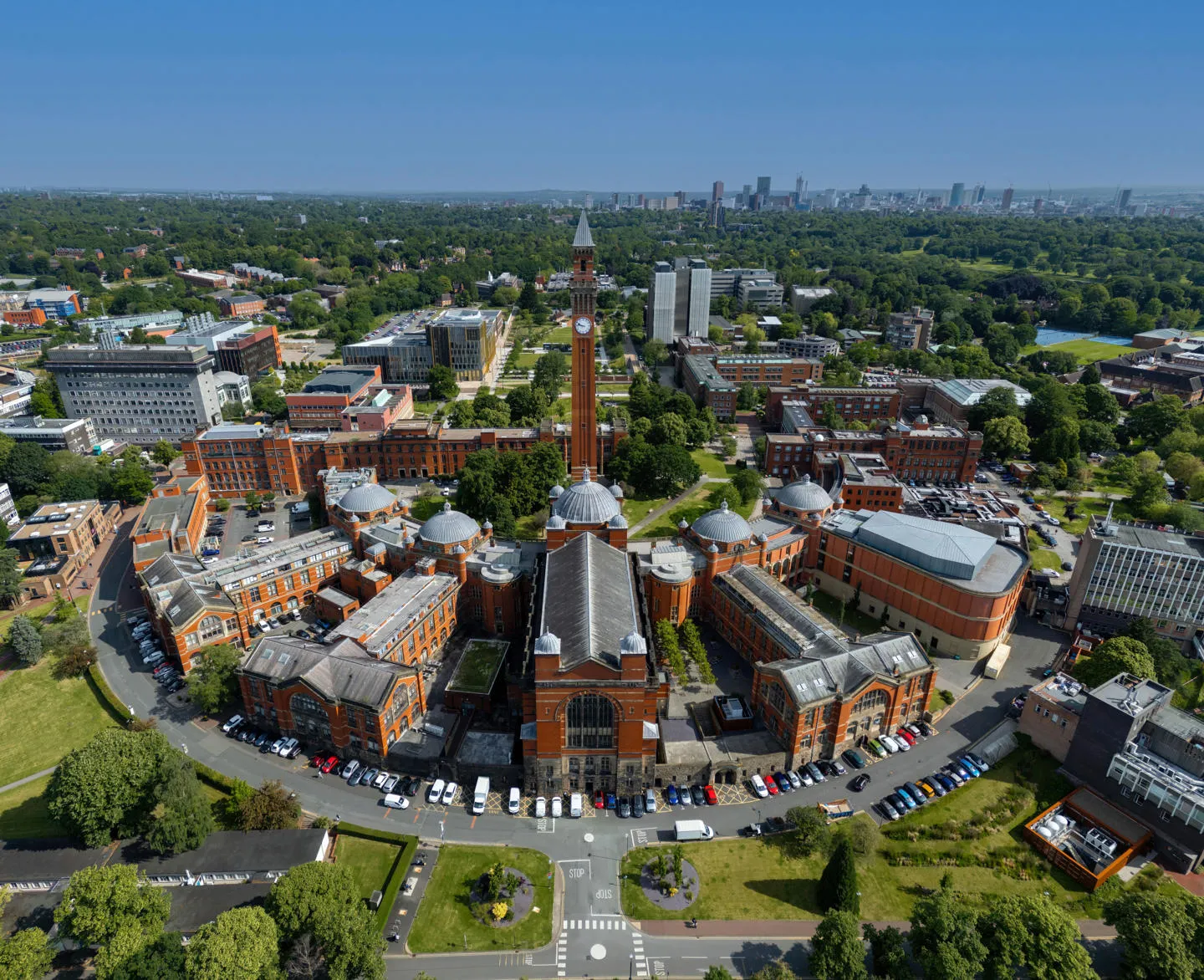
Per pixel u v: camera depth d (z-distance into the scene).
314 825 108.06
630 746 112.06
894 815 112.50
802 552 176.62
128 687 141.12
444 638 153.38
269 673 123.69
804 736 119.81
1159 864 107.00
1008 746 126.81
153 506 195.75
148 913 86.38
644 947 93.19
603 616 120.88
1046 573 179.12
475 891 99.88
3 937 89.12
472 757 119.75
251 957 78.12
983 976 87.56
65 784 98.56
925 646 156.25
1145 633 143.75
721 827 111.12
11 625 150.75
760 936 94.75
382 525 173.50
